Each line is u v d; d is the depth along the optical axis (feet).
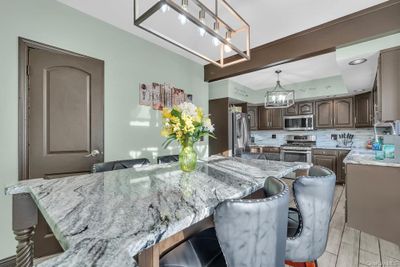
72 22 6.94
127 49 8.50
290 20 7.35
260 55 9.49
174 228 2.22
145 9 6.94
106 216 2.39
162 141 9.77
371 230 7.25
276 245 2.56
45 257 6.32
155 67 9.60
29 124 6.12
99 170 5.84
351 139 14.75
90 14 7.31
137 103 8.85
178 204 2.79
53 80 6.57
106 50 7.84
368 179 7.36
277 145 17.62
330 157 14.16
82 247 1.73
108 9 7.03
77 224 2.17
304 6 6.57
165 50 10.06
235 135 14.49
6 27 5.67
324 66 11.90
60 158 6.71
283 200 2.57
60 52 6.70
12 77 5.78
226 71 11.03
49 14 6.44
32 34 6.11
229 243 2.35
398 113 6.60
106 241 1.83
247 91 16.42
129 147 8.54
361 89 12.35
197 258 2.96
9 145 5.73
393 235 6.80
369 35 6.63
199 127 5.08
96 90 7.54
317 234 3.60
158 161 7.28
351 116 14.01
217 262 2.86
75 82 7.04
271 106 12.32
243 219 2.31
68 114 6.90
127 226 2.14
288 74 13.35
